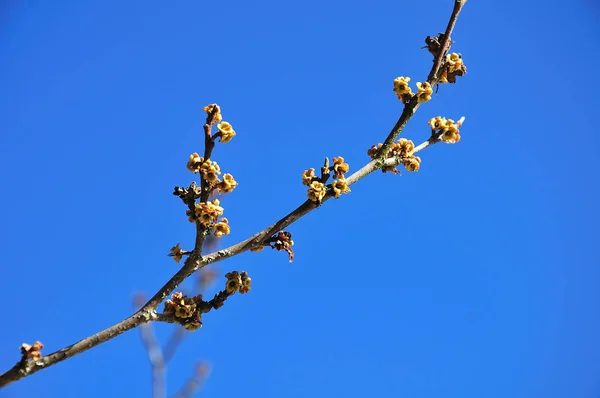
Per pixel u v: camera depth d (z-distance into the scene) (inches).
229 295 172.7
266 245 170.4
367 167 177.9
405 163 183.3
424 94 182.2
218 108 167.0
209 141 164.9
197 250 162.9
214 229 163.6
